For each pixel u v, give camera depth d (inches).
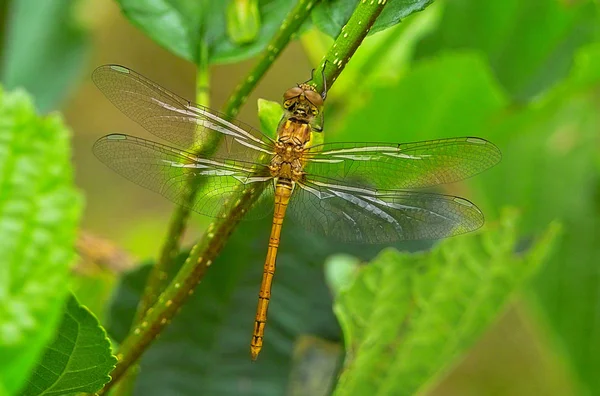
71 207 18.9
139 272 22.1
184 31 21.5
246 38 21.5
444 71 22.9
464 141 22.4
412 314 21.7
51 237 18.6
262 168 22.3
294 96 22.5
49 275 18.4
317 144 22.5
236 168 22.2
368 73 23.5
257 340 22.3
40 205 18.7
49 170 19.0
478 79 22.9
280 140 22.5
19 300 18.2
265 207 22.4
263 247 22.6
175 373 22.4
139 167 22.1
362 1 20.9
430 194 22.6
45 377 20.4
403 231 22.5
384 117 23.1
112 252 23.0
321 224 22.6
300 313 22.6
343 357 21.8
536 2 23.6
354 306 21.6
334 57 20.9
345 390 21.6
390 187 22.6
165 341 22.4
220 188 22.1
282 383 22.5
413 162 22.5
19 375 18.1
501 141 23.5
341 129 23.2
